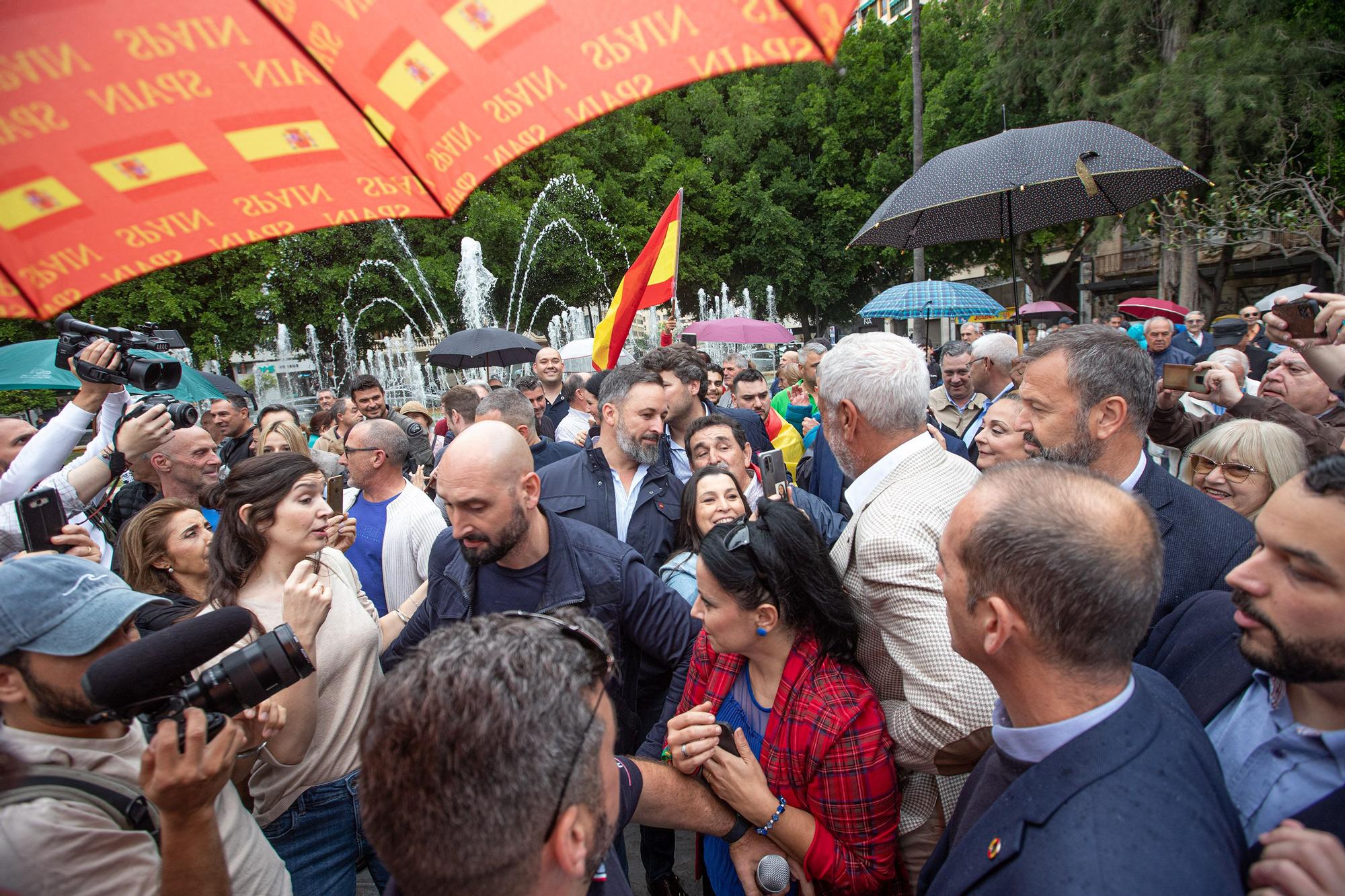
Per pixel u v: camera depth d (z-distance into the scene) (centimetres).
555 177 2005
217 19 103
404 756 91
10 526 265
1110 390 203
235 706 137
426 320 2053
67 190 111
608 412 357
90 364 278
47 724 139
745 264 2620
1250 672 144
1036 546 113
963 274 3616
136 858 133
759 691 196
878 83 2472
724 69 90
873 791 176
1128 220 1552
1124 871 96
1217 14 1448
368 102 110
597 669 113
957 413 565
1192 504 203
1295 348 233
